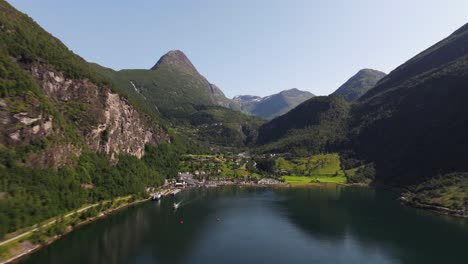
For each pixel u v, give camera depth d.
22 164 161.50
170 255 146.12
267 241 166.62
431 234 177.25
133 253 146.50
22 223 138.88
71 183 185.12
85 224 179.25
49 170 174.62
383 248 157.50
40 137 177.75
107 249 149.12
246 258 144.75
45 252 139.62
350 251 153.88
